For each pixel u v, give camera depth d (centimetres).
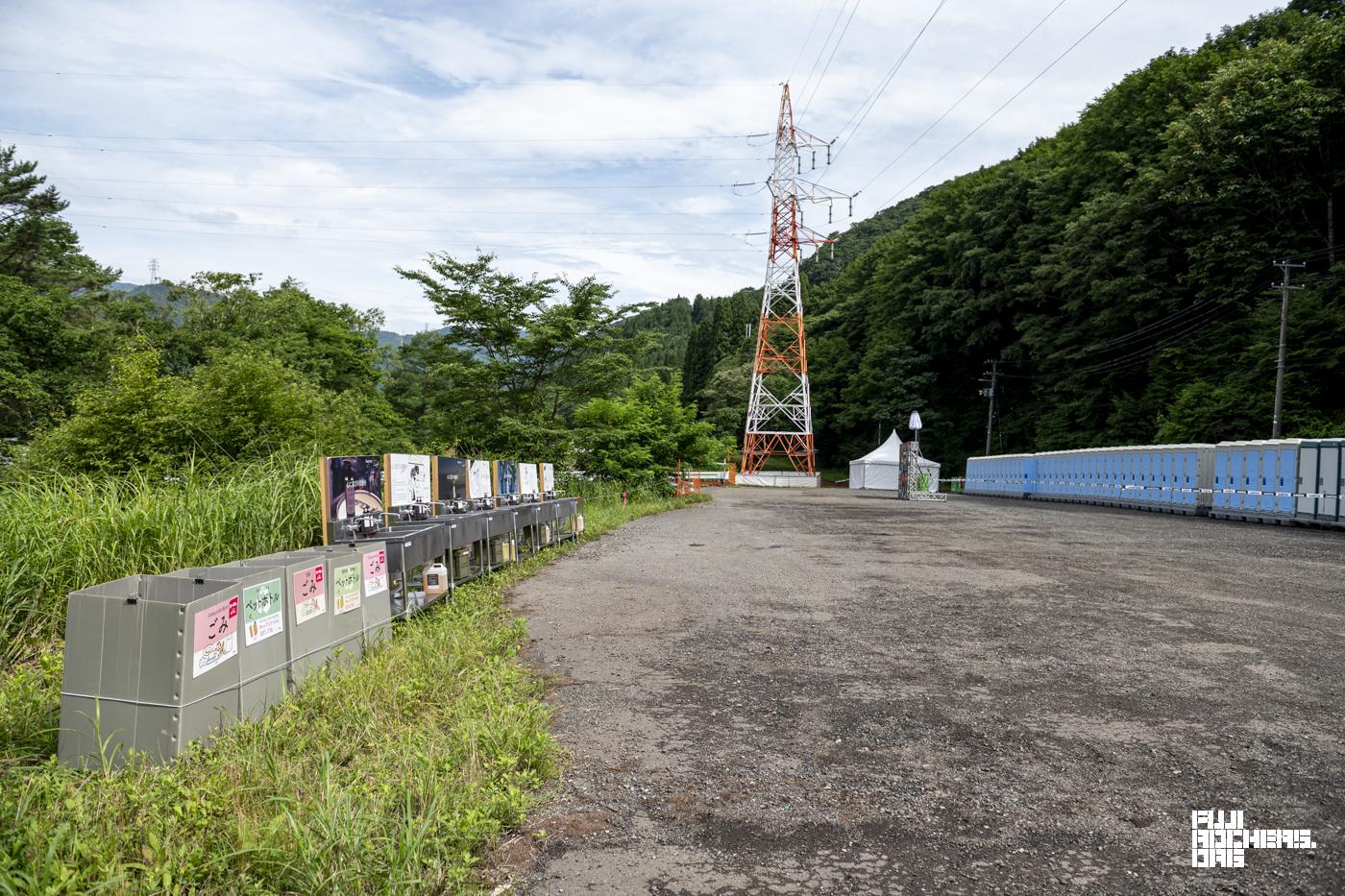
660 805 369
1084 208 4562
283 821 313
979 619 759
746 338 9300
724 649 652
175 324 4003
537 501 1377
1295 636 683
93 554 671
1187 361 3981
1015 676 568
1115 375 4556
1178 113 4056
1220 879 302
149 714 381
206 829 311
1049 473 3491
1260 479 1991
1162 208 3909
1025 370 5644
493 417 1984
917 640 679
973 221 5678
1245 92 3528
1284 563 1152
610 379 2141
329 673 514
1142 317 4106
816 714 493
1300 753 423
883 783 391
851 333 7800
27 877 257
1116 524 1916
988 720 478
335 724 440
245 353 1515
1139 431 4219
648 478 2744
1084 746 435
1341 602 837
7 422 2448
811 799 374
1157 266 3931
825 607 825
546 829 345
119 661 385
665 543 1458
